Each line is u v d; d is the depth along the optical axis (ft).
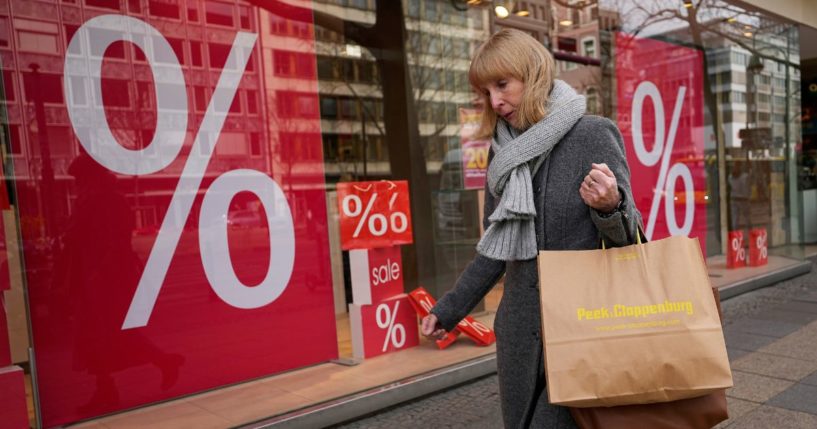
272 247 12.35
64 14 9.68
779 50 26.13
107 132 10.12
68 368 9.70
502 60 4.81
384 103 18.51
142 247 10.52
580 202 4.58
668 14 20.92
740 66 24.09
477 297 5.49
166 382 10.84
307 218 12.98
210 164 11.39
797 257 26.89
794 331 15.79
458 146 17.98
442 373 12.48
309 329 13.01
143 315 10.55
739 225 23.94
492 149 5.18
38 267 9.39
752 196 24.57
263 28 12.22
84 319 9.87
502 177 4.84
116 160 10.22
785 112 26.50
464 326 14.51
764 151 25.34
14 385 8.86
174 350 10.94
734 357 13.74
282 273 12.53
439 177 18.12
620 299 4.23
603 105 19.02
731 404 10.78
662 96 20.74
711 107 22.84
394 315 14.20
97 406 10.03
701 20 22.15
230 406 10.71
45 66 9.49
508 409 4.94
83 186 9.86
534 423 4.65
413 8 18.34
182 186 11.01
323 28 17.03
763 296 21.20
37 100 9.39
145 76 10.55
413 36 18.37
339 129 17.97
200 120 11.25
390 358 13.62
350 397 11.10
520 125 4.91
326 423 10.64
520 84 4.85
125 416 10.25
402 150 18.48
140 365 10.52
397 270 14.57
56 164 9.58
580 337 4.16
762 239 24.72
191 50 11.12
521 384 4.82
